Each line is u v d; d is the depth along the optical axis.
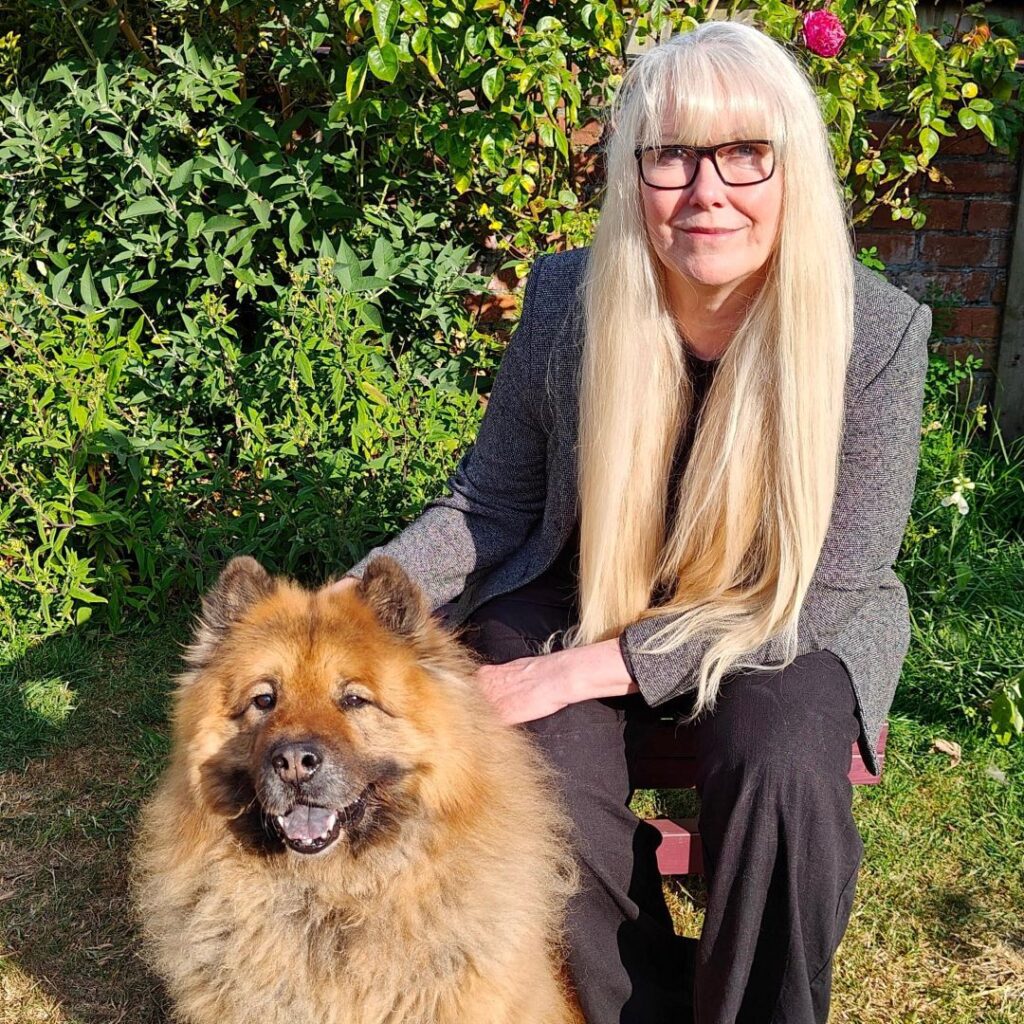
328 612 2.47
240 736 2.37
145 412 4.81
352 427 4.54
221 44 5.45
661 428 2.69
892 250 5.99
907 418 2.60
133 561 4.98
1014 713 2.99
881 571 2.63
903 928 3.24
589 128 5.60
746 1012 2.45
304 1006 2.37
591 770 2.63
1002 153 5.73
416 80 4.95
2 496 4.81
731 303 2.63
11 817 3.64
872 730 2.59
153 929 2.53
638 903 2.70
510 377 3.02
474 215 5.52
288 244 5.31
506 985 2.36
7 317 4.66
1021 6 5.87
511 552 3.14
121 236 5.20
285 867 2.36
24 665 4.43
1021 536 5.25
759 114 2.36
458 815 2.37
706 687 2.54
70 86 5.04
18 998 2.95
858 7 5.06
